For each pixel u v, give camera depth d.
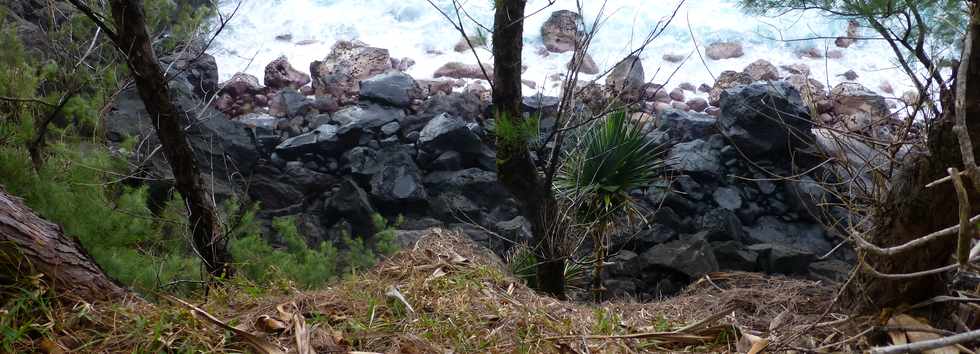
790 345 2.81
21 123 5.10
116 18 4.19
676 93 10.88
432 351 2.51
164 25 6.59
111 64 6.19
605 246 7.21
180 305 2.62
